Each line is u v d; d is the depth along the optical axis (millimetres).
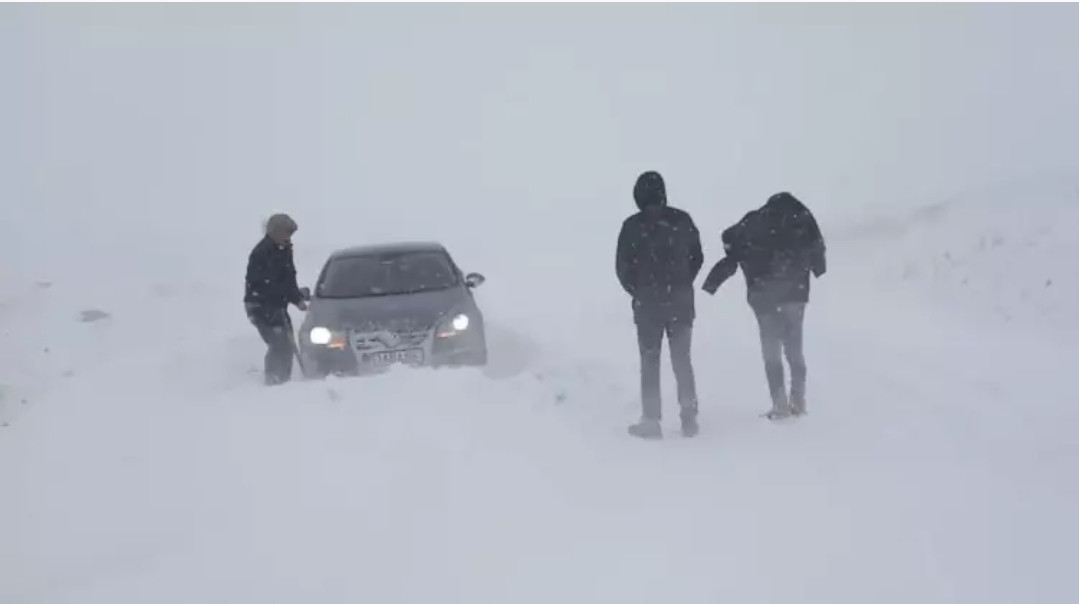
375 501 5266
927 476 5746
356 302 10047
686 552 4574
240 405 7332
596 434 7211
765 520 5016
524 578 4301
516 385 7902
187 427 6930
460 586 4230
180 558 4641
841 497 5379
